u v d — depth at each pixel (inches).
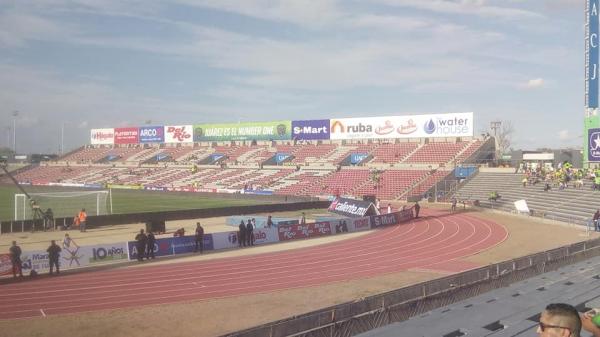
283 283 917.2
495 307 373.7
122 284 905.5
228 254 1221.7
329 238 1494.8
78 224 1663.4
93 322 677.3
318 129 3700.8
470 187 2682.1
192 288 878.4
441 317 343.3
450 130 3120.1
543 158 3216.0
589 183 2150.6
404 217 1899.6
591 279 518.6
